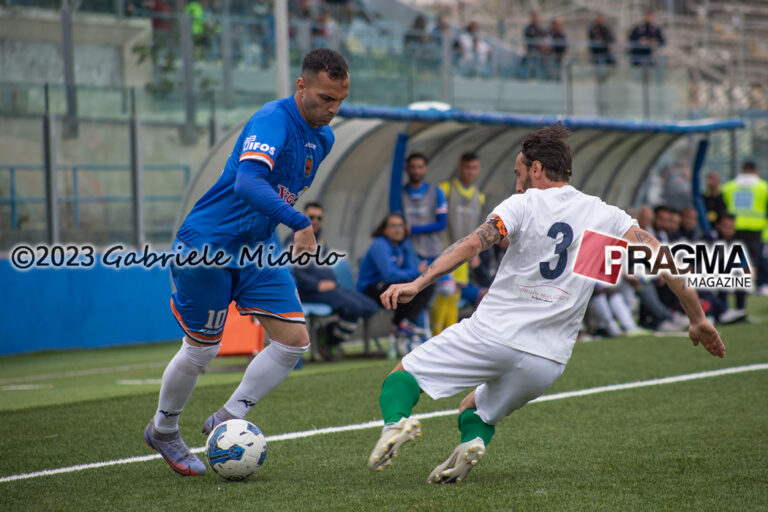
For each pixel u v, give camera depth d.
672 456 16.89
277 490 14.77
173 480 15.73
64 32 44.78
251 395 16.44
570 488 14.53
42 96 42.09
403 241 34.62
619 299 39.81
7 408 23.91
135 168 44.72
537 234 13.91
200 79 48.16
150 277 45.53
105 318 43.91
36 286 41.81
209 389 26.19
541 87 60.19
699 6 85.81
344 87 15.02
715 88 72.44
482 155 43.56
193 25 48.25
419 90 54.16
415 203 35.44
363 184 39.38
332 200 38.41
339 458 17.31
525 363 13.94
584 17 82.62
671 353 32.31
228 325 33.38
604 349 33.84
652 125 44.38
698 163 47.12
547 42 64.31
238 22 49.81
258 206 14.38
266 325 16.22
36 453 18.25
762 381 25.69
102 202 43.84
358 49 52.97
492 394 14.55
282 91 38.50
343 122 35.09
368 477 15.64
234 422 15.68
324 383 26.88
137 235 44.91
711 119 65.62
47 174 42.12
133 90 44.69
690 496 13.96
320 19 59.31
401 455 17.53
